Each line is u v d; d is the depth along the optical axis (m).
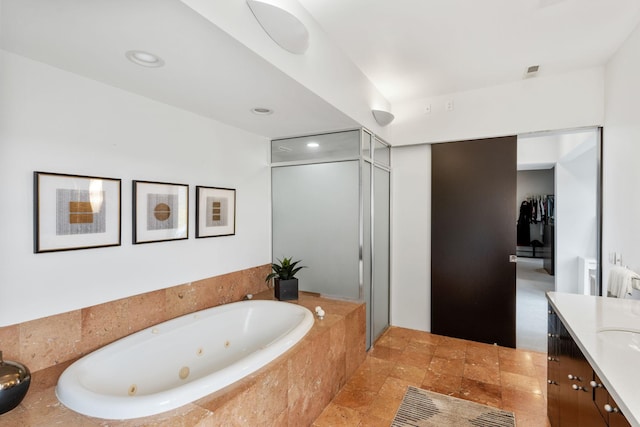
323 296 3.22
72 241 1.80
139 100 2.18
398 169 3.82
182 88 2.06
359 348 2.87
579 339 1.44
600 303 1.94
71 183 1.80
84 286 1.87
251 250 3.23
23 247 1.62
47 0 1.16
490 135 3.28
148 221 2.22
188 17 1.29
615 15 2.10
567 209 5.10
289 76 1.87
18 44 1.50
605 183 2.80
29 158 1.64
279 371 1.79
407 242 3.79
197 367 2.28
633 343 1.43
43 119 1.70
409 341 3.43
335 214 3.17
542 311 4.40
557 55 2.64
